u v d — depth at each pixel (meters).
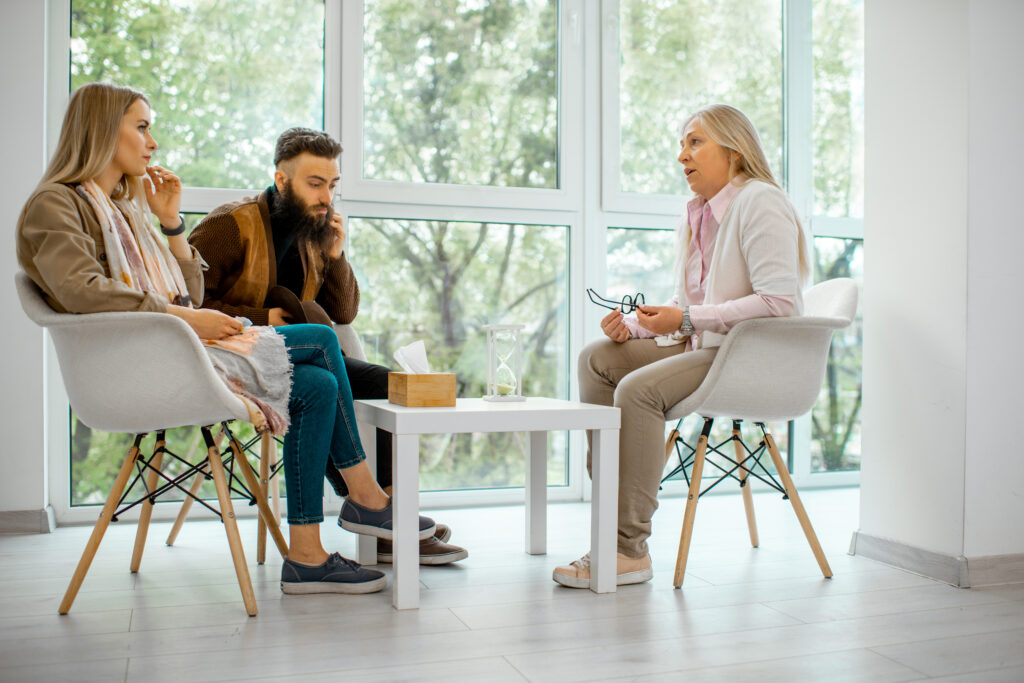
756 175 2.26
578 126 3.36
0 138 2.72
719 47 3.53
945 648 1.62
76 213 1.77
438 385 1.98
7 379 2.73
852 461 3.78
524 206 3.28
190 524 2.85
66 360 1.75
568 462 3.38
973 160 2.12
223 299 2.38
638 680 1.43
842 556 2.40
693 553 2.43
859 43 3.73
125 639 1.63
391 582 2.09
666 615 1.81
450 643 1.62
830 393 3.74
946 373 2.16
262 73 3.04
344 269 2.59
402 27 3.18
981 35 2.12
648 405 2.07
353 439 2.06
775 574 2.19
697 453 2.11
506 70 3.30
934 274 2.20
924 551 2.19
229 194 2.97
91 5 2.89
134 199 2.04
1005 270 2.16
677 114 3.48
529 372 3.32
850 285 2.28
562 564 2.29
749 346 2.04
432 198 3.17
